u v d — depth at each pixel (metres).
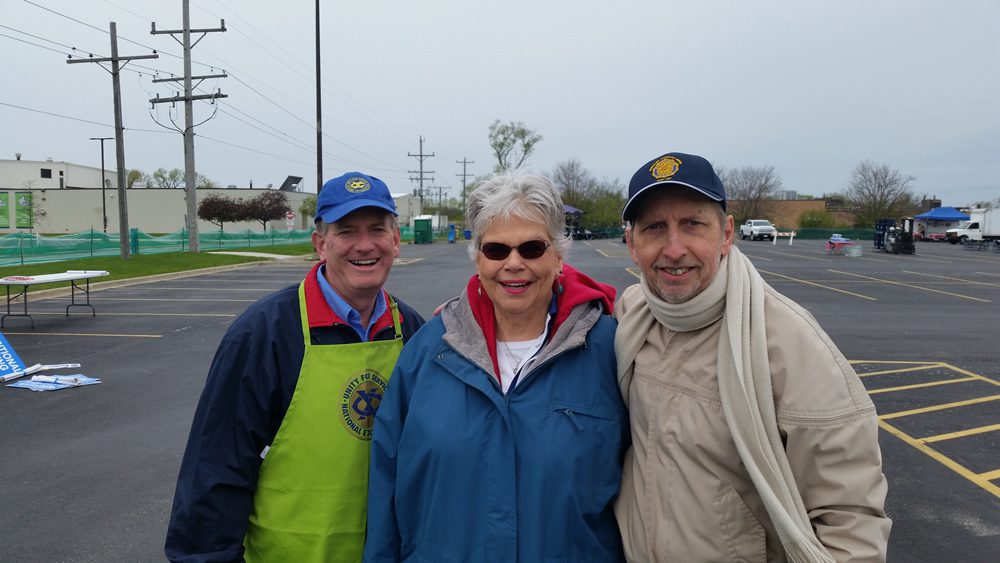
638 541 1.68
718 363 1.54
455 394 1.74
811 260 27.44
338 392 1.84
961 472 4.41
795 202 71.62
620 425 1.78
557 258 1.83
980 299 14.18
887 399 6.28
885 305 13.18
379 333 2.02
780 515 1.45
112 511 3.76
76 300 13.87
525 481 1.66
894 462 4.60
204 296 14.73
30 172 73.44
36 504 3.85
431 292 15.31
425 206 100.94
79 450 4.76
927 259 28.95
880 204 60.69
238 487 1.77
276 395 1.82
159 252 26.11
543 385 1.72
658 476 1.64
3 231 59.28
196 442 1.77
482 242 1.76
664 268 1.60
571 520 1.65
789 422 1.47
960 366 7.73
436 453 1.69
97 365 7.60
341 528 1.82
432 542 1.70
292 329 1.86
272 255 28.34
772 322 1.54
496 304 1.80
